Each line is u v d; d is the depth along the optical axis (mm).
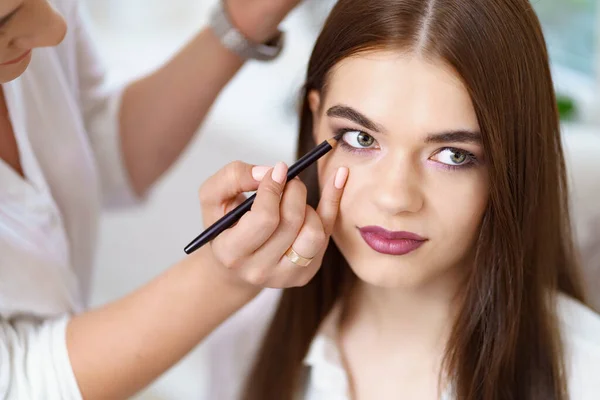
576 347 750
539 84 677
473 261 726
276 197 617
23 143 763
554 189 743
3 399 685
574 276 834
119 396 709
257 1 846
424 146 632
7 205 748
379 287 774
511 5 645
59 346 705
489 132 631
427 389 769
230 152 1509
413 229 648
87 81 944
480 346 732
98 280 1943
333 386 781
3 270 722
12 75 646
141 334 692
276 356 871
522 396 761
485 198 666
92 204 888
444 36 612
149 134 949
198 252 693
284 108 1584
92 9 2148
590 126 1438
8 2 571
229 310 696
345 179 658
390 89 622
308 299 848
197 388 1605
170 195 1669
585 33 1505
